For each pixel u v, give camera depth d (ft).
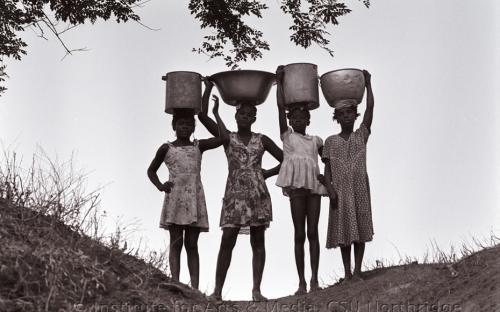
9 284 14.79
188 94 25.23
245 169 24.06
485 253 19.85
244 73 24.90
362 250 23.77
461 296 17.81
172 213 23.72
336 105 25.41
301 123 25.43
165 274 19.79
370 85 25.86
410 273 21.44
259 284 23.48
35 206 18.26
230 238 23.40
